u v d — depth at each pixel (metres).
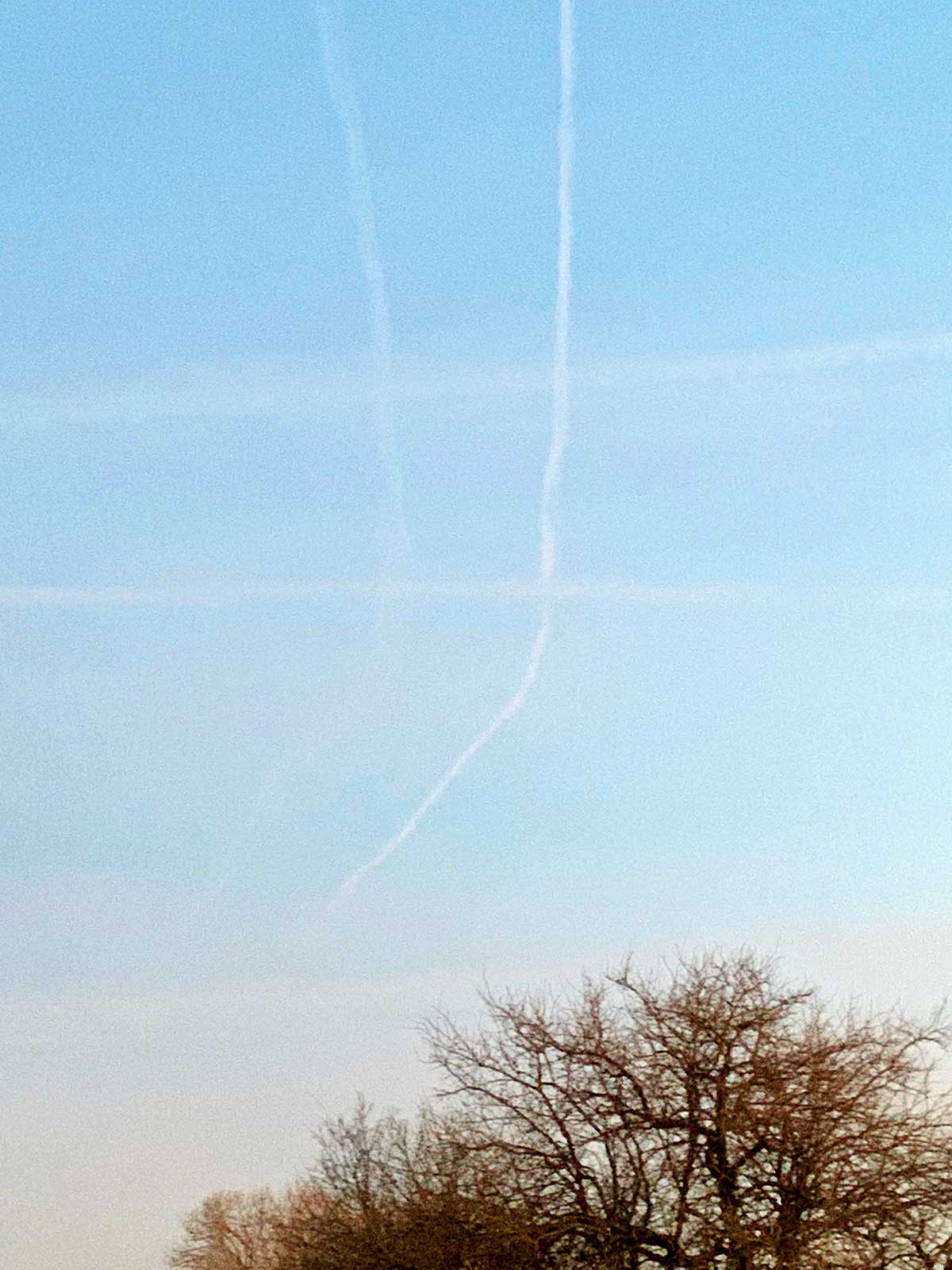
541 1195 34.03
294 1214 46.53
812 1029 34.03
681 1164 33.16
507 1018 35.56
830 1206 31.55
